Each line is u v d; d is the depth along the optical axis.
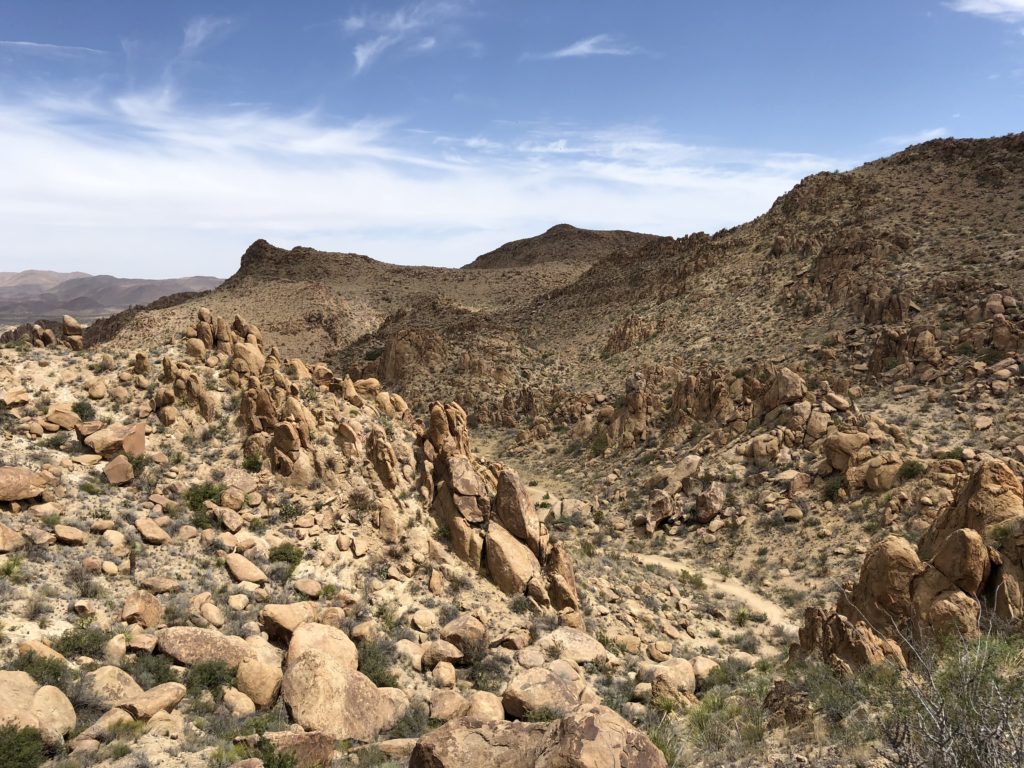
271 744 14.73
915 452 44.16
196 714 16.81
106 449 28.41
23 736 13.38
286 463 30.16
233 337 37.00
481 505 30.22
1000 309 61.06
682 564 43.62
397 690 19.53
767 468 49.81
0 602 18.88
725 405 61.09
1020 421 46.09
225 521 27.30
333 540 27.91
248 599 23.55
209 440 31.47
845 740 11.94
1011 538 16.47
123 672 17.16
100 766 13.61
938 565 16.78
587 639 25.39
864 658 15.41
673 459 59.44
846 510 42.81
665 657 26.95
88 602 20.38
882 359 61.50
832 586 36.72
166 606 21.61
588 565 35.41
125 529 24.70
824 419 50.94
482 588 27.73
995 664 11.75
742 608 35.03
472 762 10.71
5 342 36.19
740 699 17.06
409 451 33.06
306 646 20.33
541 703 18.73
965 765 8.04
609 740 10.57
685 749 13.92
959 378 55.25
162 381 33.06
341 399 35.00
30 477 24.05
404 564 27.53
